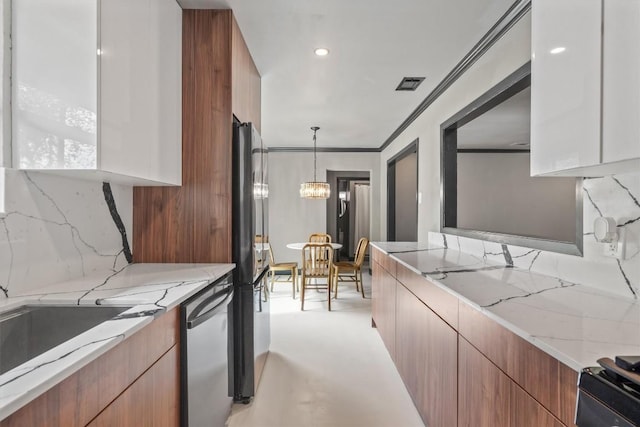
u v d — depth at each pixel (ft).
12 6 4.29
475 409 4.19
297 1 6.32
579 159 3.60
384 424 6.36
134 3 5.01
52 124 4.25
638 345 2.80
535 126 4.37
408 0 6.24
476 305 3.97
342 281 18.63
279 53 8.32
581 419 2.40
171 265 6.53
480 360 4.06
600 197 4.65
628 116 3.03
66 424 2.47
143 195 6.76
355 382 7.88
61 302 4.18
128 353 3.27
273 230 21.17
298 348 9.80
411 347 6.91
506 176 19.95
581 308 3.80
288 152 21.11
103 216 5.93
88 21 4.20
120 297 4.26
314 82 10.18
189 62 6.73
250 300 6.99
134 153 5.02
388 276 9.10
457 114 9.30
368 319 12.42
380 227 20.98
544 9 4.17
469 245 8.59
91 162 4.21
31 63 4.27
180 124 6.64
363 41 7.75
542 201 19.95
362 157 21.12
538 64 4.30
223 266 6.41
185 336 4.47
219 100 6.73
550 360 2.88
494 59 7.38
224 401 6.06
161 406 3.96
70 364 2.43
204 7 6.63
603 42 3.27
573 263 5.16
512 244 6.75
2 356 3.90
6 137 4.29
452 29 7.20
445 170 10.27
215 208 6.74
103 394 2.89
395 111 13.10
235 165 6.90
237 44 7.16
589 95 3.45
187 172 6.74
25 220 4.48
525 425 3.22
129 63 4.88
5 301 4.10
